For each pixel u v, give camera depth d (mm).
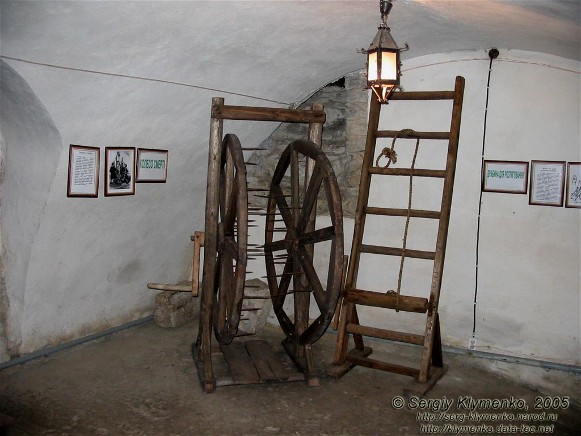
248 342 4176
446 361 4047
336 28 3275
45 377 3488
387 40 2908
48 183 3287
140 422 3012
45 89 2793
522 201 3811
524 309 3865
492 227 3910
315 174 3297
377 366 3680
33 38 2459
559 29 2842
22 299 3549
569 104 3637
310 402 3346
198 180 4504
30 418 2982
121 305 4395
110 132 3455
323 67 4008
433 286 3590
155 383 3506
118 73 2990
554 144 3699
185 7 2611
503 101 3814
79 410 3104
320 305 3277
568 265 3717
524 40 3400
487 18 2969
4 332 3562
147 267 4547
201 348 3680
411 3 2822
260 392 3451
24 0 2199
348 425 3090
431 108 4051
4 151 3406
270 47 3393
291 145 3662
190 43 3025
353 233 4258
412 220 4160
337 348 3781
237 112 3496
